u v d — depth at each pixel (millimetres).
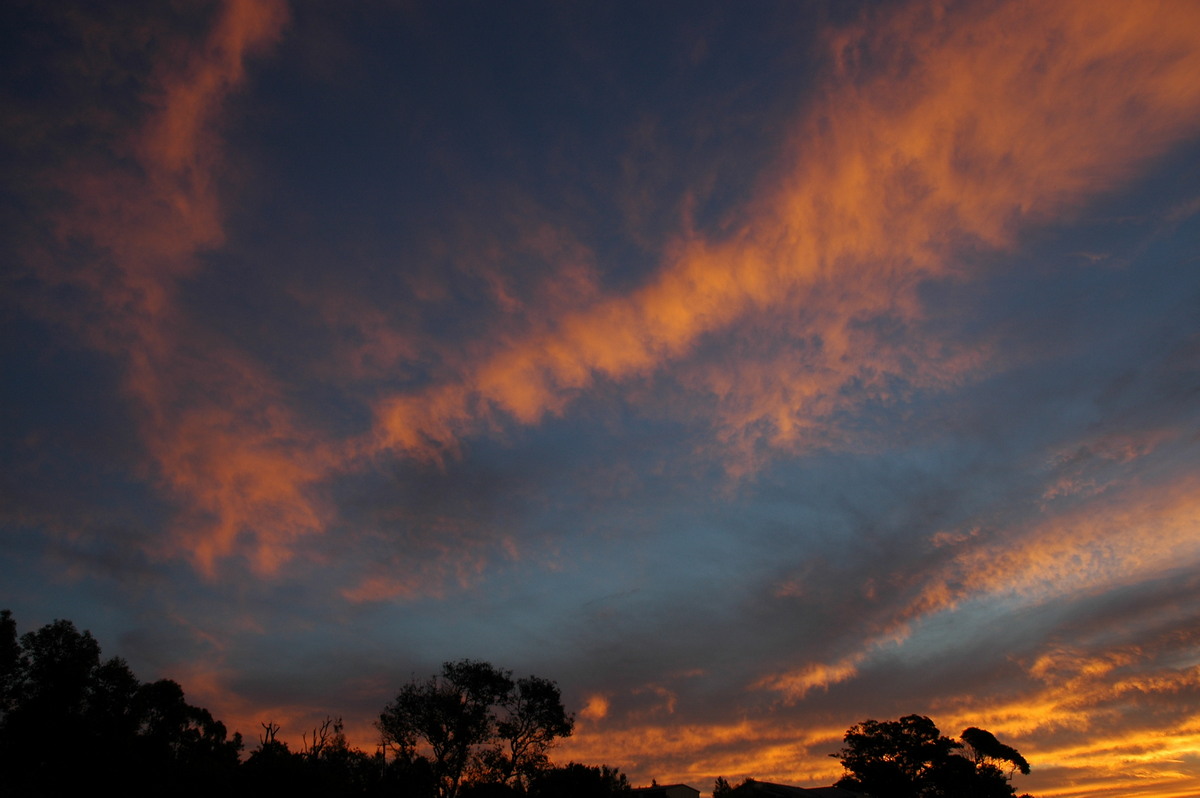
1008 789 73562
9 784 38688
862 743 76125
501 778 51031
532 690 54219
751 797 61750
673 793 62594
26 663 43875
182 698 49531
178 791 39062
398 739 51625
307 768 41781
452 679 53844
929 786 72188
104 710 45125
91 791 38688
